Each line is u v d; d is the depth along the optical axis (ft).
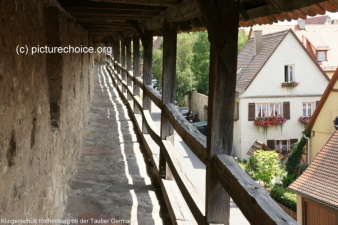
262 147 59.57
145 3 13.87
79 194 15.69
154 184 17.33
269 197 7.17
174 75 17.58
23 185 8.05
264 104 63.93
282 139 63.98
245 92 63.77
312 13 8.61
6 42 6.98
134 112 30.50
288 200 38.52
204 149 10.23
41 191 9.80
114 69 53.36
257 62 65.72
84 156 20.94
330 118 44.19
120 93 43.42
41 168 9.79
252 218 7.11
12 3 7.34
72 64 16.40
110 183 17.19
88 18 20.30
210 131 9.66
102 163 19.92
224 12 9.24
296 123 64.08
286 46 63.67
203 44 89.51
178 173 13.25
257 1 10.57
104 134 26.04
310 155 46.85
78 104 19.47
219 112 9.48
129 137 25.52
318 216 32.17
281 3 8.41
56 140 12.09
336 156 33.30
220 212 9.86
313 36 76.07
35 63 9.23
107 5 16.31
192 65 89.92
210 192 9.78
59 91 12.55
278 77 63.46
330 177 32.04
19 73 7.79
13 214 7.35
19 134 7.78
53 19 12.36
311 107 64.13
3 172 6.79
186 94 85.51
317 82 63.98
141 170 19.16
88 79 30.55
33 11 9.07
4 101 6.86
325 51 71.51
